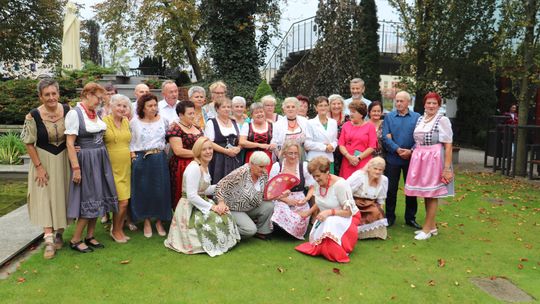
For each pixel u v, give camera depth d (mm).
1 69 22078
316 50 10750
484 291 3521
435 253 4355
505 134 8977
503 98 15805
